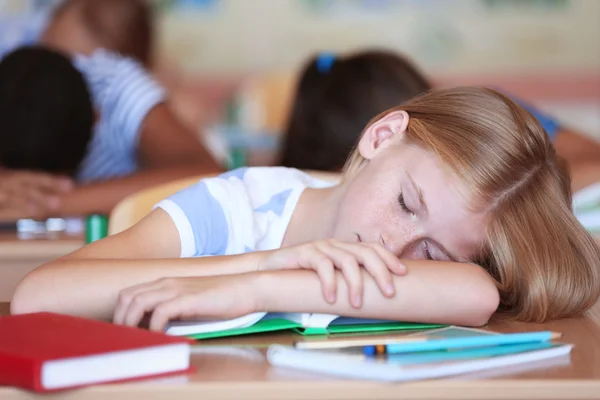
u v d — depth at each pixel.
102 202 2.57
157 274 1.22
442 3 5.65
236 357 1.02
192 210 1.46
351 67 2.60
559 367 1.01
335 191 1.53
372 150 1.46
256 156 4.70
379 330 1.20
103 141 3.02
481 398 0.93
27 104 2.46
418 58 5.68
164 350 0.93
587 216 2.24
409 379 0.92
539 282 1.36
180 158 3.06
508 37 5.66
